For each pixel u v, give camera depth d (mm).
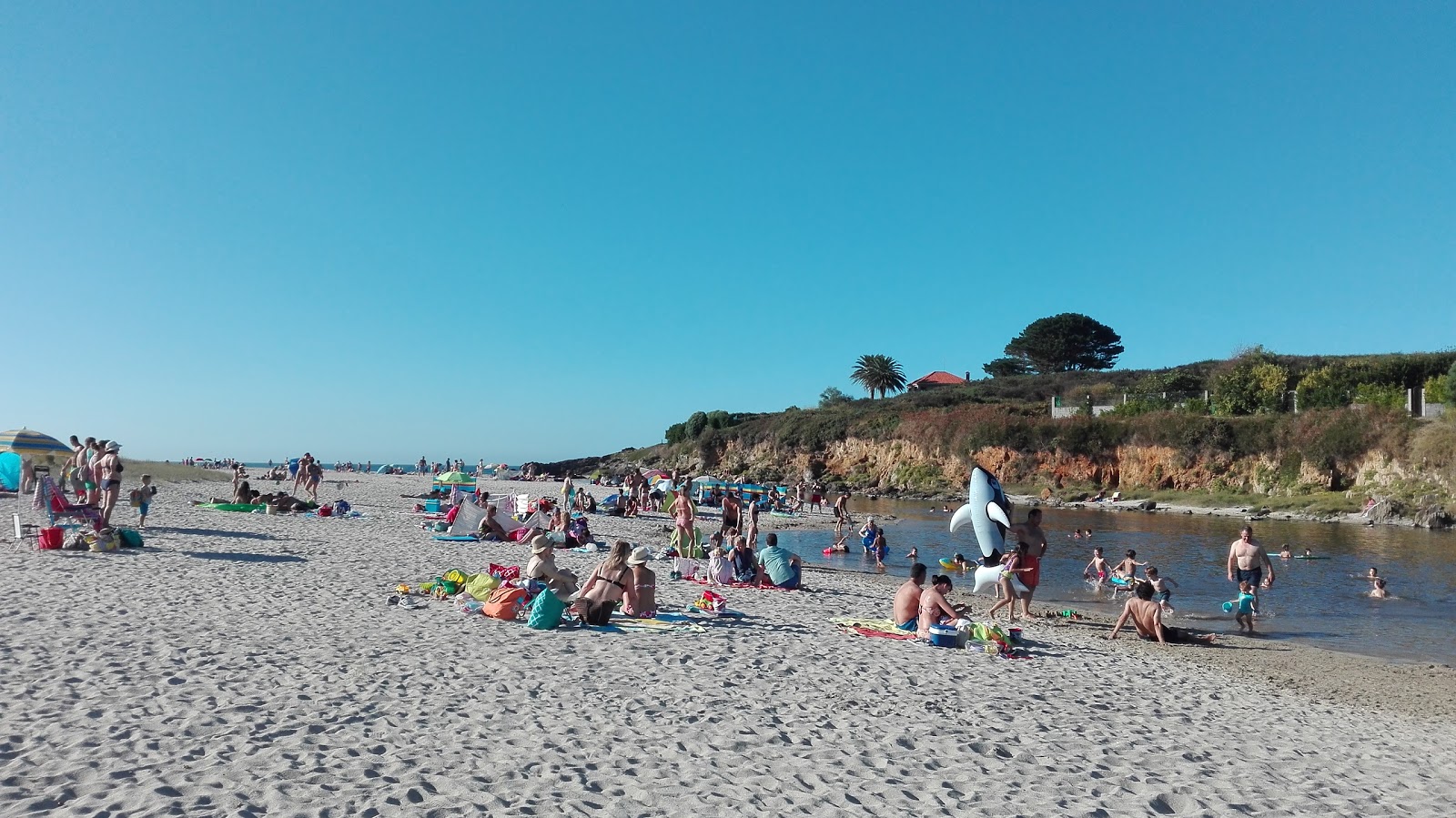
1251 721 8672
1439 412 41000
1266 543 28562
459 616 10742
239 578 12719
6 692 6488
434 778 5344
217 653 8109
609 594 10844
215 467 75562
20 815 4410
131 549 15094
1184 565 23328
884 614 13656
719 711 7363
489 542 20672
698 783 5637
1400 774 7188
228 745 5684
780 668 9117
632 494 38219
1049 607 16703
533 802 5094
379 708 6770
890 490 57594
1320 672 11797
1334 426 42812
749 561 16297
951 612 11508
